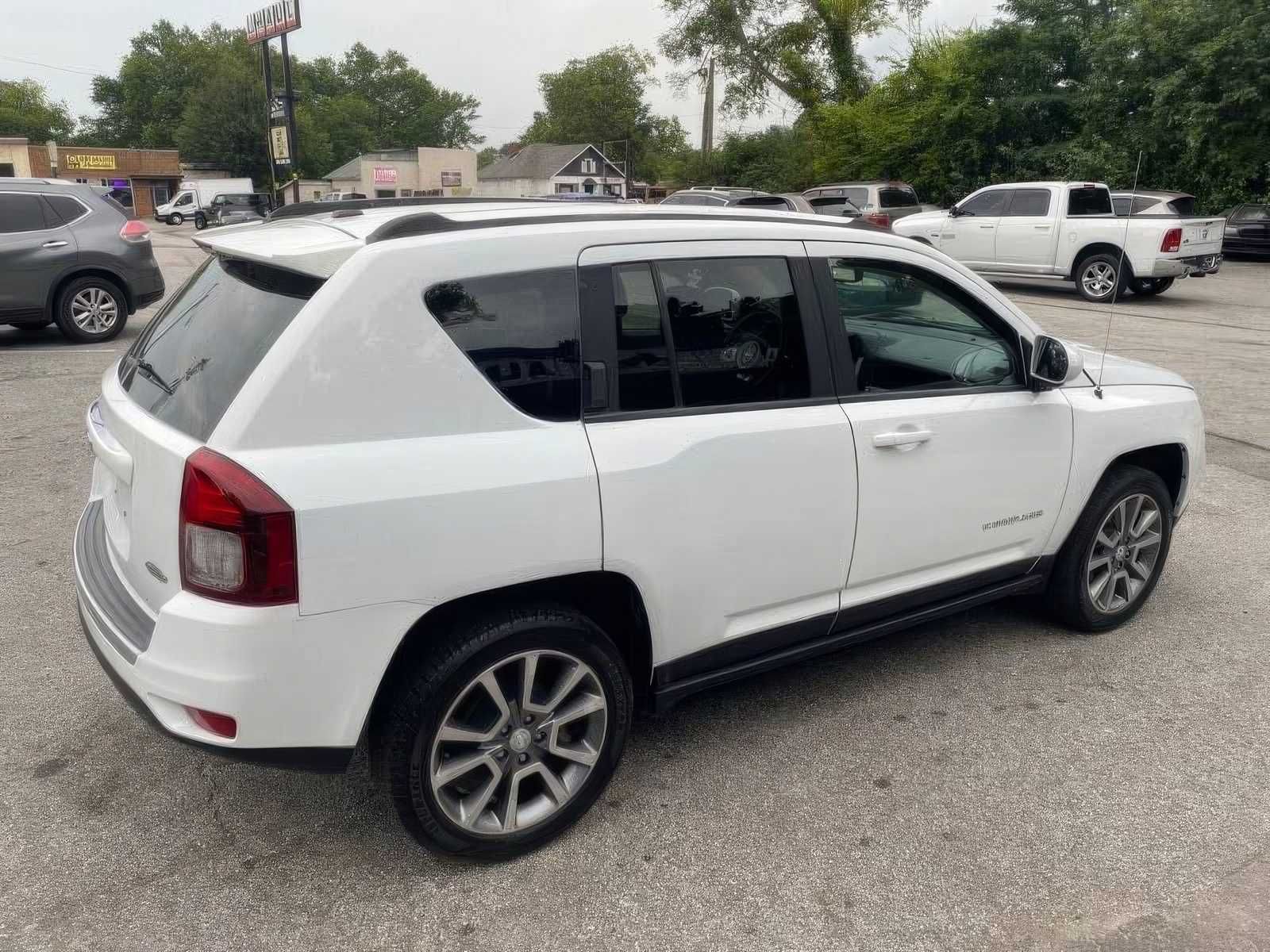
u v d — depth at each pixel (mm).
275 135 34906
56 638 4012
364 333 2365
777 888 2629
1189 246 15375
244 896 2576
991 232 17125
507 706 2635
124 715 3457
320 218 2902
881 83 30797
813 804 2996
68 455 6527
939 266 3451
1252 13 23453
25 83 106625
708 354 2898
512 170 81312
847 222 3330
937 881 2654
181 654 2291
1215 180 24797
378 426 2383
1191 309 15305
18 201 10102
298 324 2322
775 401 3035
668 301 2826
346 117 108750
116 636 2504
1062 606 4078
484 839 2666
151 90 104250
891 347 3350
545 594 2748
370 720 2596
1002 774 3158
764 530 2994
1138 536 4199
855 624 3393
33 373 8984
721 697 3656
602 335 2699
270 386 2281
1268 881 2652
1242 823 2908
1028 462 3658
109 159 70438
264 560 2229
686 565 2848
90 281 10469
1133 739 3375
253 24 33750
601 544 2650
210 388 2432
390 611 2381
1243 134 24266
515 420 2561
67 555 4859
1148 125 25609
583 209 2984
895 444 3234
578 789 2814
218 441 2275
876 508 3252
